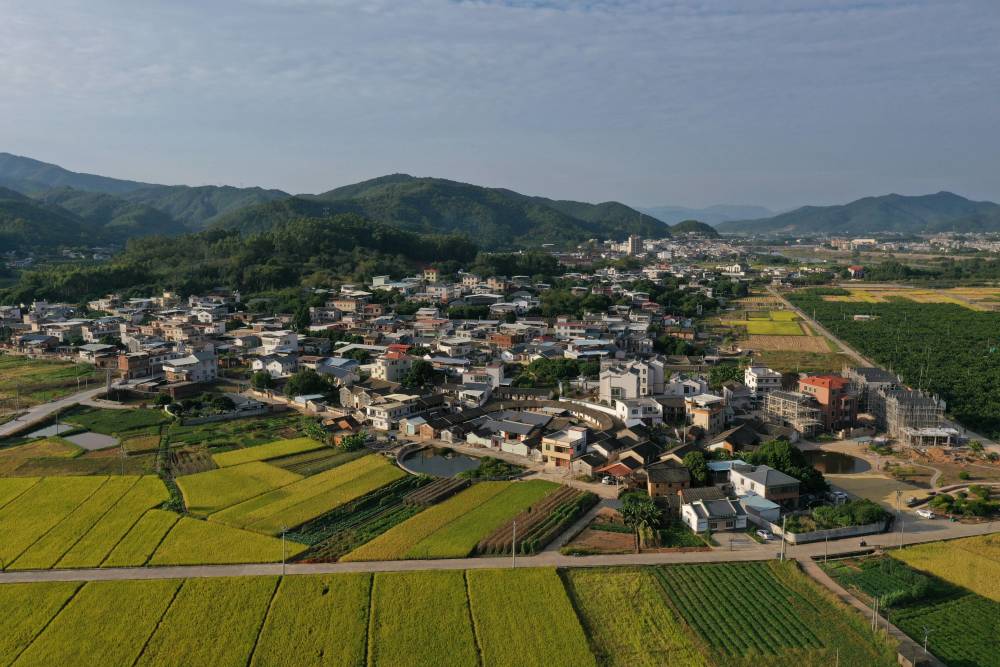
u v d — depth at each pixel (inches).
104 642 3147.1
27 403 7465.6
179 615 3358.8
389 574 3750.0
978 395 7362.2
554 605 3459.6
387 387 7509.8
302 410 7308.1
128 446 6038.4
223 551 4020.7
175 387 7810.0
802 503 4697.3
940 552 4020.7
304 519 4495.6
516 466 5634.8
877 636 3184.1
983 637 3211.1
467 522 4426.7
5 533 4252.0
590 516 4564.5
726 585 3673.7
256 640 3174.2
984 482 5177.2
